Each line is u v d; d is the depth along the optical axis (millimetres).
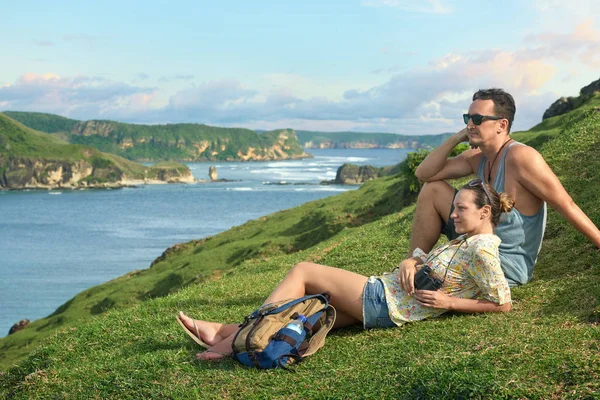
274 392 5270
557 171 15117
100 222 149875
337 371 5484
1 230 138875
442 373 4852
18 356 32500
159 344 7953
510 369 4816
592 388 4398
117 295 37531
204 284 15578
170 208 178625
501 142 6836
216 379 5711
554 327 5734
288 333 5754
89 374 7066
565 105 36375
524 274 6938
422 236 7172
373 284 6293
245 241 40469
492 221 6199
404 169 32250
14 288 78000
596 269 7406
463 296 6273
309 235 34781
